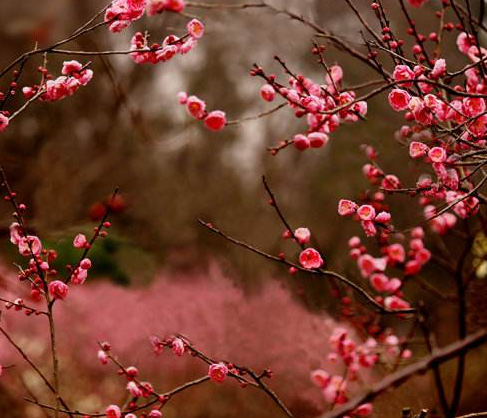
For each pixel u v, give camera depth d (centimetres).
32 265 176
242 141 817
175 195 797
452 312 369
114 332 591
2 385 479
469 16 196
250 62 764
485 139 175
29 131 587
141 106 672
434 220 270
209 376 183
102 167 651
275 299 389
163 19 293
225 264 692
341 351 265
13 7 473
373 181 243
